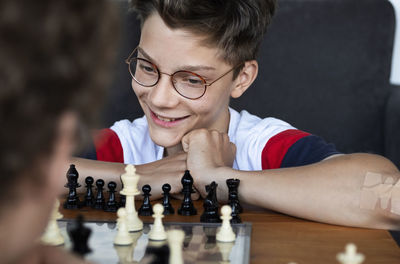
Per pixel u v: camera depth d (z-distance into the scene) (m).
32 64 0.30
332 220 1.15
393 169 1.25
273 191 1.22
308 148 1.65
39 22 0.30
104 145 1.78
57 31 0.31
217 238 0.96
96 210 1.23
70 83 0.32
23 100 0.30
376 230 1.12
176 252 0.74
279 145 1.70
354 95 2.65
